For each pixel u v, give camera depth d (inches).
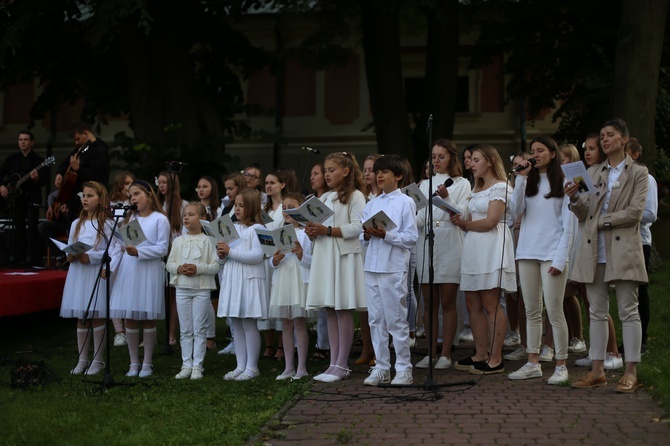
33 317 412.2
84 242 300.8
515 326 330.3
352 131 923.4
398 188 277.7
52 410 236.4
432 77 603.2
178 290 287.4
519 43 653.3
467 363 283.1
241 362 283.7
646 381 247.9
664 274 482.6
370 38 602.5
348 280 267.7
